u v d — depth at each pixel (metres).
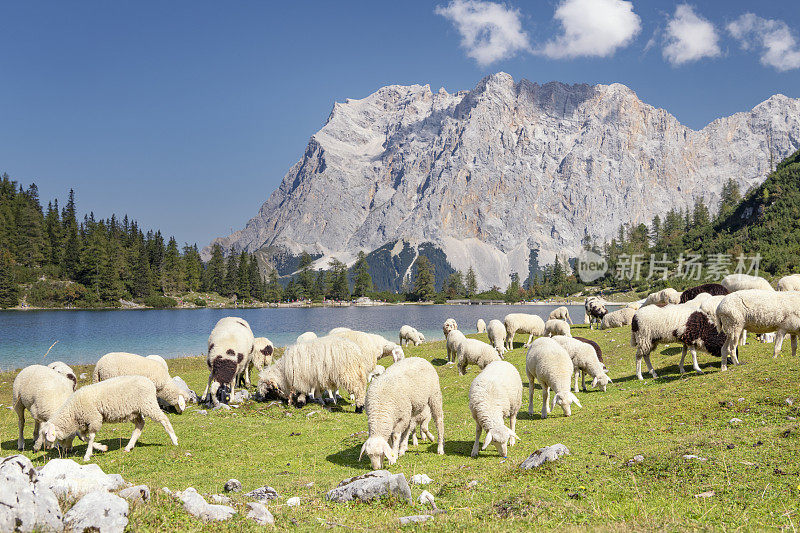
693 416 13.26
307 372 19.84
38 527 5.82
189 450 14.03
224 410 19.64
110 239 198.75
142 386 13.64
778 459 8.85
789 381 14.66
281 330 82.38
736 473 8.44
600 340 31.52
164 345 56.22
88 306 155.50
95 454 13.60
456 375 25.56
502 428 11.71
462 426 16.30
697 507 7.32
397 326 88.00
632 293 167.50
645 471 9.08
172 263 198.25
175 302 179.38
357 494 8.48
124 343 58.38
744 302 18.77
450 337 30.03
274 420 18.19
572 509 7.49
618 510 7.42
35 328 81.25
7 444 15.17
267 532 6.80
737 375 16.61
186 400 21.89
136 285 173.88
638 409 15.01
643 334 20.77
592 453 10.95
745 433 10.76
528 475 9.51
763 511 7.00
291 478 10.86
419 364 12.73
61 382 14.49
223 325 23.59
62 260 170.75
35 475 6.27
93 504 6.24
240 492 9.58
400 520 7.29
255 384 26.70
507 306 189.88
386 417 12.05
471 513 7.63
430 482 9.90
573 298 199.62
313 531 6.94
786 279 31.12
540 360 16.45
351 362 19.70
